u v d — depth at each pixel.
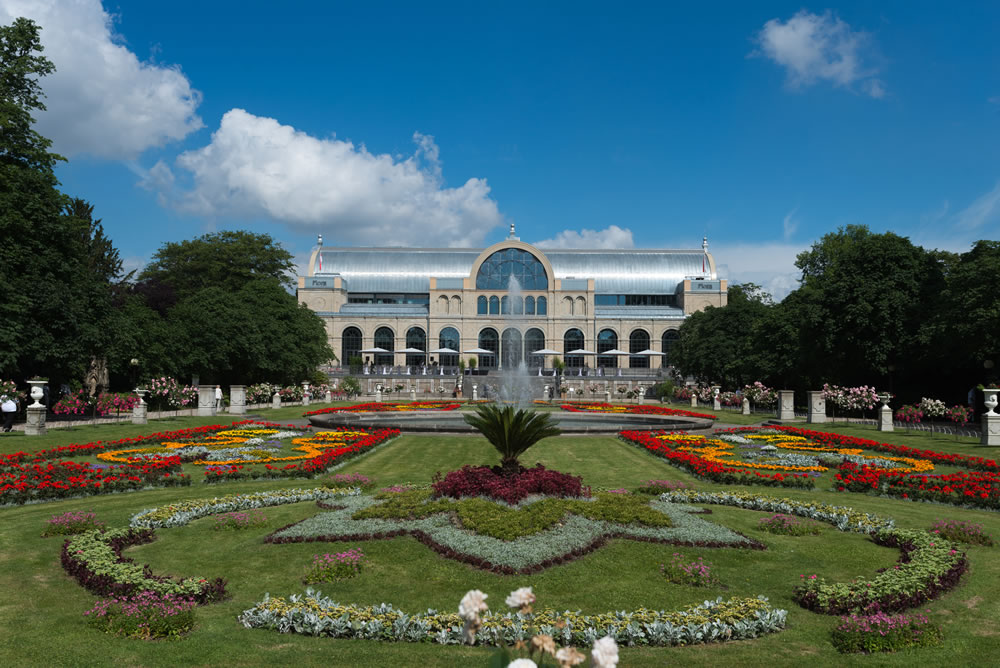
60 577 12.02
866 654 9.08
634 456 28.31
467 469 17.19
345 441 31.72
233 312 64.81
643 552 13.20
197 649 9.03
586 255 124.88
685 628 9.48
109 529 15.00
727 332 82.12
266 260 104.75
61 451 26.09
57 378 47.59
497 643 9.22
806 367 59.75
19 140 44.38
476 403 59.22
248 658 8.77
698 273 123.38
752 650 9.19
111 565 11.89
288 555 13.05
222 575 12.06
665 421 41.28
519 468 17.58
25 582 11.75
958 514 17.73
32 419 32.50
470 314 111.19
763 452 29.05
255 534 14.74
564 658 5.05
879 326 51.50
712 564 12.73
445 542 13.06
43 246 42.50
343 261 124.75
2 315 38.00
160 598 10.48
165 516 15.68
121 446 28.80
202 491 20.11
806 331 55.19
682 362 88.75
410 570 12.10
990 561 13.34
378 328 112.81
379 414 47.66
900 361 51.88
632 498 16.89
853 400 41.81
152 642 9.23
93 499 18.89
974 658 8.98
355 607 10.09
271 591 11.30
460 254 125.88
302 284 114.31
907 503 19.23
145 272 99.00
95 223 79.38
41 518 16.41
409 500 16.23
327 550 13.28
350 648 9.10
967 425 43.03
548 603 10.68
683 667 8.63
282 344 72.69
